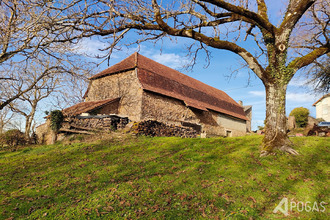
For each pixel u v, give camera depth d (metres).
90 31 5.42
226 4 5.78
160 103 17.33
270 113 7.11
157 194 4.83
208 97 23.69
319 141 7.86
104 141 10.09
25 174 6.40
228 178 5.45
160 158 7.41
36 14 5.01
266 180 5.26
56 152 8.89
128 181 5.54
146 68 18.53
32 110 20.33
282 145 6.78
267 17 7.35
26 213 4.15
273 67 6.98
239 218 3.85
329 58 11.75
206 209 4.20
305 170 5.63
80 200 4.62
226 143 8.85
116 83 18.69
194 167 6.32
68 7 4.71
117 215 4.03
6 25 5.36
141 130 11.32
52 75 10.53
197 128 20.22
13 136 13.71
